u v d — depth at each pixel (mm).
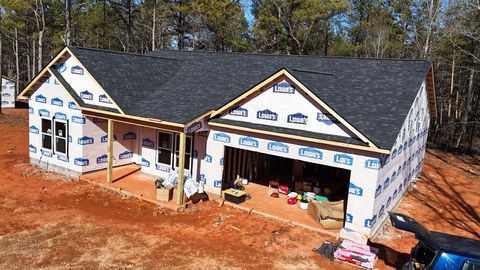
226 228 13195
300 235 12898
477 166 27125
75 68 17641
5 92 41844
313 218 14047
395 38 44219
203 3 38344
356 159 12516
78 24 46312
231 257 11219
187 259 10969
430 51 37469
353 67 17891
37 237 11914
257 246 12000
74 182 17219
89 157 17766
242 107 14930
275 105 14203
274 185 17500
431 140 42031
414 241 13195
